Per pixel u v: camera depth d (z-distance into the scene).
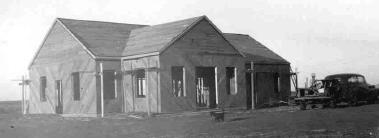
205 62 30.03
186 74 28.95
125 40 32.78
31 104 35.28
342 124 17.98
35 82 34.72
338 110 25.27
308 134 15.46
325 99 28.03
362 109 25.33
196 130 18.42
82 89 29.58
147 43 30.06
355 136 14.52
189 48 29.27
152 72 27.94
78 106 29.89
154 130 19.23
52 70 32.72
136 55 28.81
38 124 24.95
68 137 18.28
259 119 22.12
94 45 29.94
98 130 20.33
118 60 29.89
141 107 28.69
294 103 30.09
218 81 30.55
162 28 31.97
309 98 28.19
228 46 31.61
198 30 29.97
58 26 32.19
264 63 35.88
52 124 24.52
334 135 14.93
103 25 33.88
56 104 32.41
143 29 34.16
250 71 32.62
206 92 31.16
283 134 15.80
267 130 17.22
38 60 34.44
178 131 18.42
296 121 20.00
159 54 27.61
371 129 16.05
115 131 19.62
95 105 28.39
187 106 28.84
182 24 30.39
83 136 18.38
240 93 31.88
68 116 30.16
